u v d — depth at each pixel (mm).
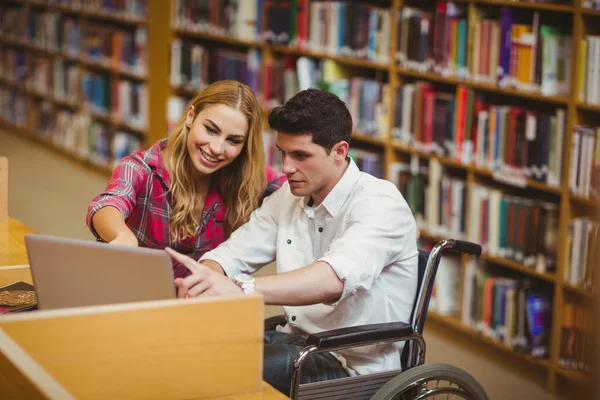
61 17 8117
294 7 5004
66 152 8023
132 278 1743
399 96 4375
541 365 3701
